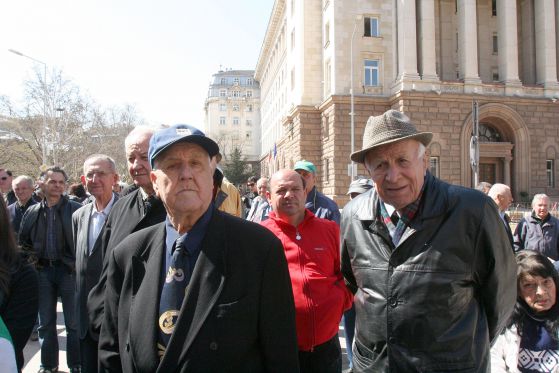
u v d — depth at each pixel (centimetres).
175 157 246
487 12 3669
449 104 3148
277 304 248
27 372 593
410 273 264
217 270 236
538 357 336
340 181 3281
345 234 311
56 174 597
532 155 3266
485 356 273
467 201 269
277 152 5688
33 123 3853
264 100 7988
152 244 264
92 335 351
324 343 405
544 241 697
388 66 3372
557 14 3450
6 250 289
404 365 261
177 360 223
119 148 4859
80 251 472
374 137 268
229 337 228
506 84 3253
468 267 265
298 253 414
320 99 3838
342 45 3353
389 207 287
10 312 290
